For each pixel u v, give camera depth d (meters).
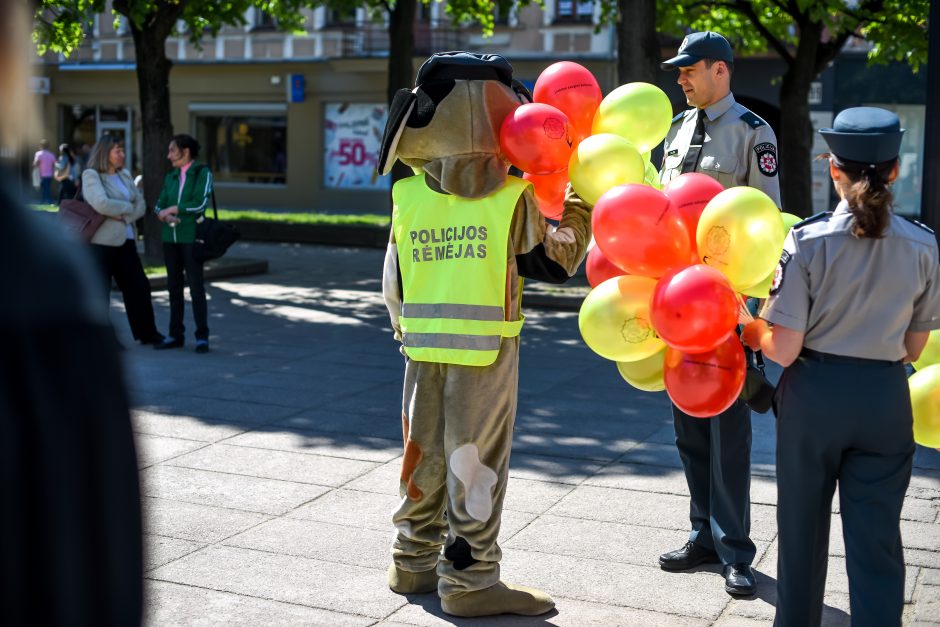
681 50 4.37
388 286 4.08
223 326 10.83
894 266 3.08
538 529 4.88
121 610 1.09
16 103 1.02
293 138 30.97
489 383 3.82
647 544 4.71
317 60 30.11
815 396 3.12
